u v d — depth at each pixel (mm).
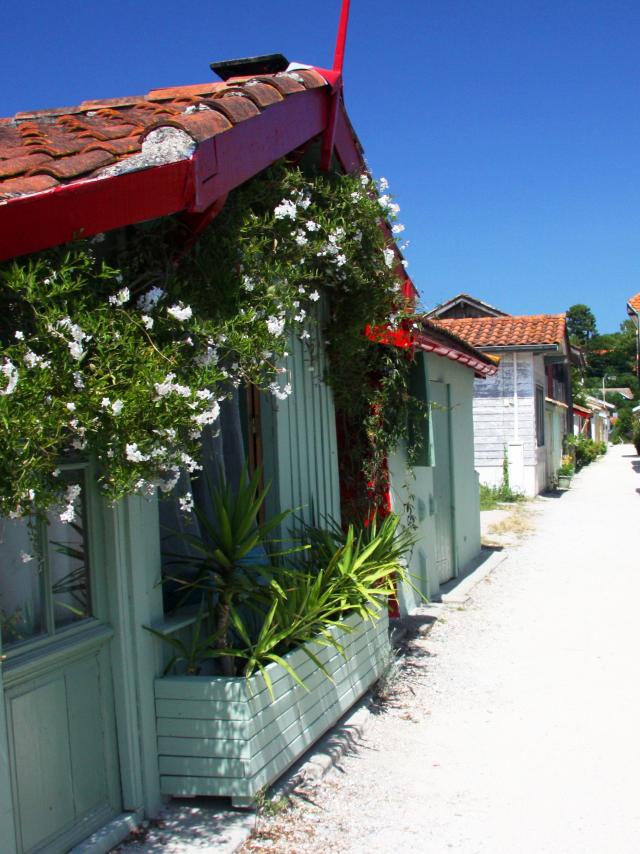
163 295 3811
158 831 4070
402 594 8766
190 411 3445
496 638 8188
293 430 6148
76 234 3299
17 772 3514
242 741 4195
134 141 4379
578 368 41719
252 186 4875
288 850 4016
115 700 4125
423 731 5688
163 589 4875
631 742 5453
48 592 3771
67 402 3090
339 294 6426
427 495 9750
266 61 6281
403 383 7559
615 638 8109
